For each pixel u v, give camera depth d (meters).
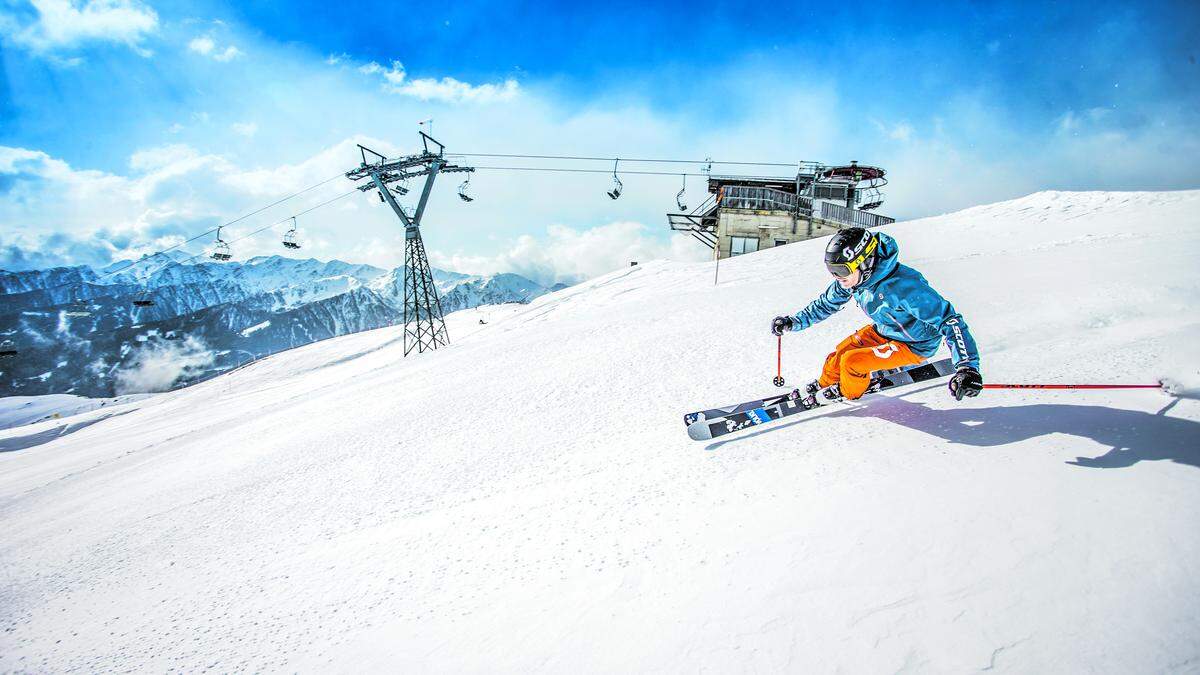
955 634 1.53
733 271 19.22
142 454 11.23
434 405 6.86
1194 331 3.48
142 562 3.90
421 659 1.97
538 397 5.85
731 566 2.06
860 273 2.77
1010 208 18.84
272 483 5.12
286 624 2.48
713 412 3.69
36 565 4.48
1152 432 2.32
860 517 2.16
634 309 12.23
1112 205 16.16
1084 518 1.86
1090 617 1.48
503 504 3.26
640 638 1.80
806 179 37.78
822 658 1.55
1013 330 4.73
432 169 29.77
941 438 2.74
